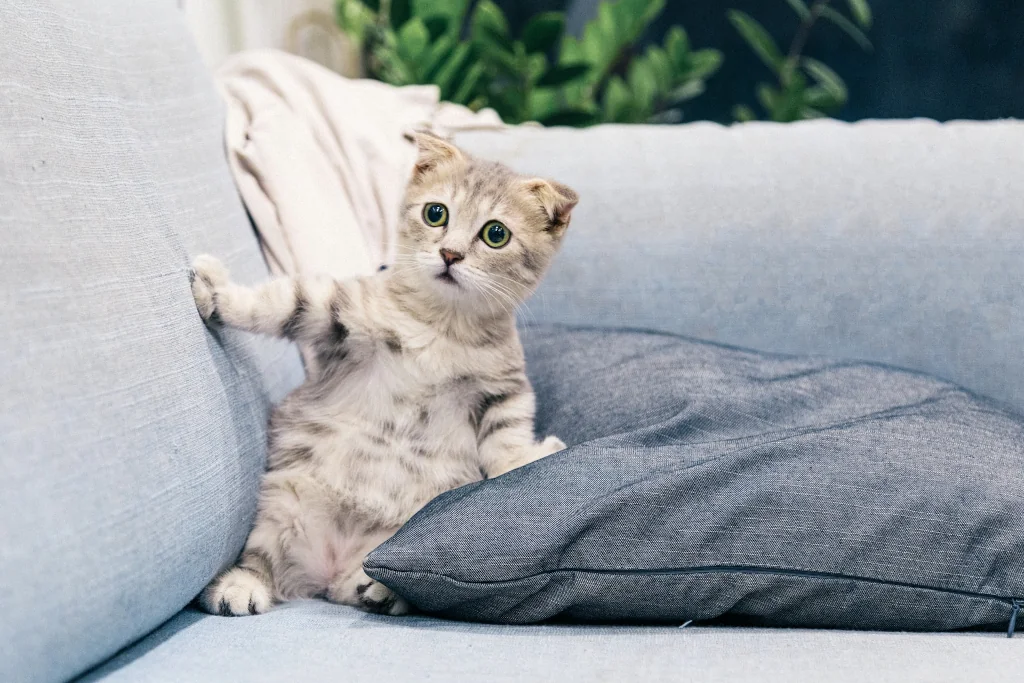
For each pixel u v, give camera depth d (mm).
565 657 927
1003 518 1039
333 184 1586
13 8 995
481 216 1322
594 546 1014
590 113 2396
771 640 987
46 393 832
